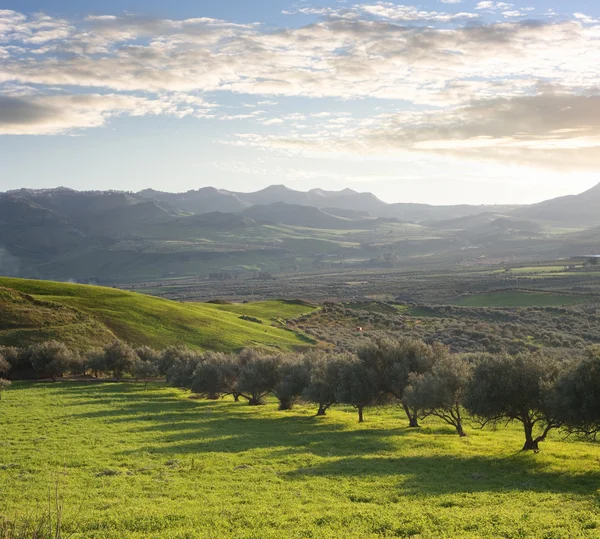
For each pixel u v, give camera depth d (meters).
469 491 31.44
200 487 32.34
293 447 46.09
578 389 38.28
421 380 54.34
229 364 86.38
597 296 192.12
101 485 32.75
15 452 42.66
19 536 14.63
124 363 107.25
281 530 23.83
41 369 104.44
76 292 154.00
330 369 67.69
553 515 25.70
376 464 39.19
